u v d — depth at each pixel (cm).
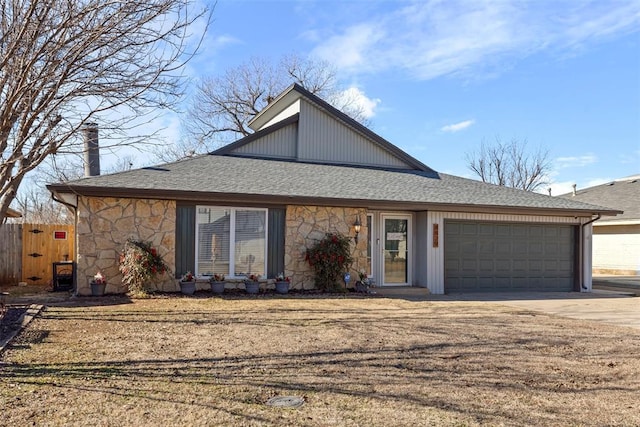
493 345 699
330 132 1642
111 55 505
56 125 538
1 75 477
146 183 1112
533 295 1376
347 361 590
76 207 1128
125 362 559
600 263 2484
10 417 392
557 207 1442
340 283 1268
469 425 404
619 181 2853
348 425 397
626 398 482
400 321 870
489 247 1444
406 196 1330
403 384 509
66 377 496
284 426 391
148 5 494
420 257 1393
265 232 1225
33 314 826
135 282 1063
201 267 1173
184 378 507
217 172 1309
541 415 431
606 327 870
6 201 709
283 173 1398
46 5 456
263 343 672
